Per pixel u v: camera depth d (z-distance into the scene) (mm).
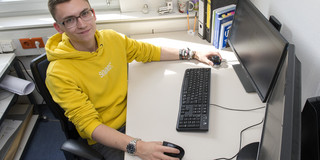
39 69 1072
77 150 981
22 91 1544
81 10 1021
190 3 1674
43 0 1716
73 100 1042
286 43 832
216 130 978
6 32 1663
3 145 1629
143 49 1363
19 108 1938
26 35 1690
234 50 1317
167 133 989
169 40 1640
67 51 1102
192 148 920
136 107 1113
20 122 1802
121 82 1290
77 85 1107
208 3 1463
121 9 1757
